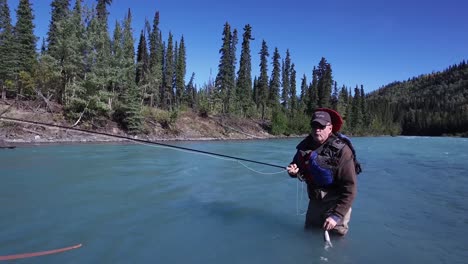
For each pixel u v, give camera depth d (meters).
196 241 4.26
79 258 3.66
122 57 36.75
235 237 4.41
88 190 7.34
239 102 58.66
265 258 3.71
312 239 4.33
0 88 35.47
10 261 3.54
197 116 47.84
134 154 15.28
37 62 33.88
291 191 7.65
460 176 11.04
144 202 6.35
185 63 63.03
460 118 105.62
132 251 3.89
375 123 95.12
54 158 13.28
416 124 116.81
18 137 22.69
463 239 4.58
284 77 72.94
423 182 9.64
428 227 5.14
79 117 29.25
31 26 38.59
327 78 72.75
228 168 11.30
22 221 5.03
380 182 9.45
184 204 6.26
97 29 33.19
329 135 4.25
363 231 4.79
